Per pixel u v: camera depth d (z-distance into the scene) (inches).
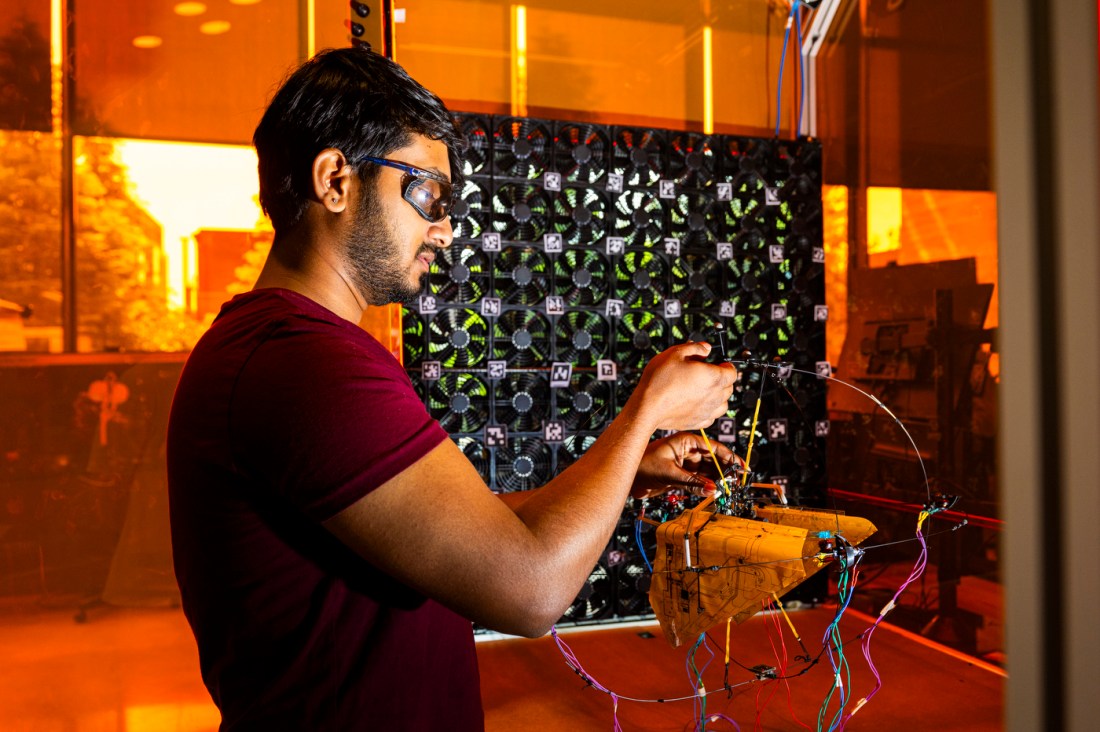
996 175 19.5
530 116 128.8
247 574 26.5
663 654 110.4
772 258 134.6
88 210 93.7
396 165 31.1
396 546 25.0
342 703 27.0
